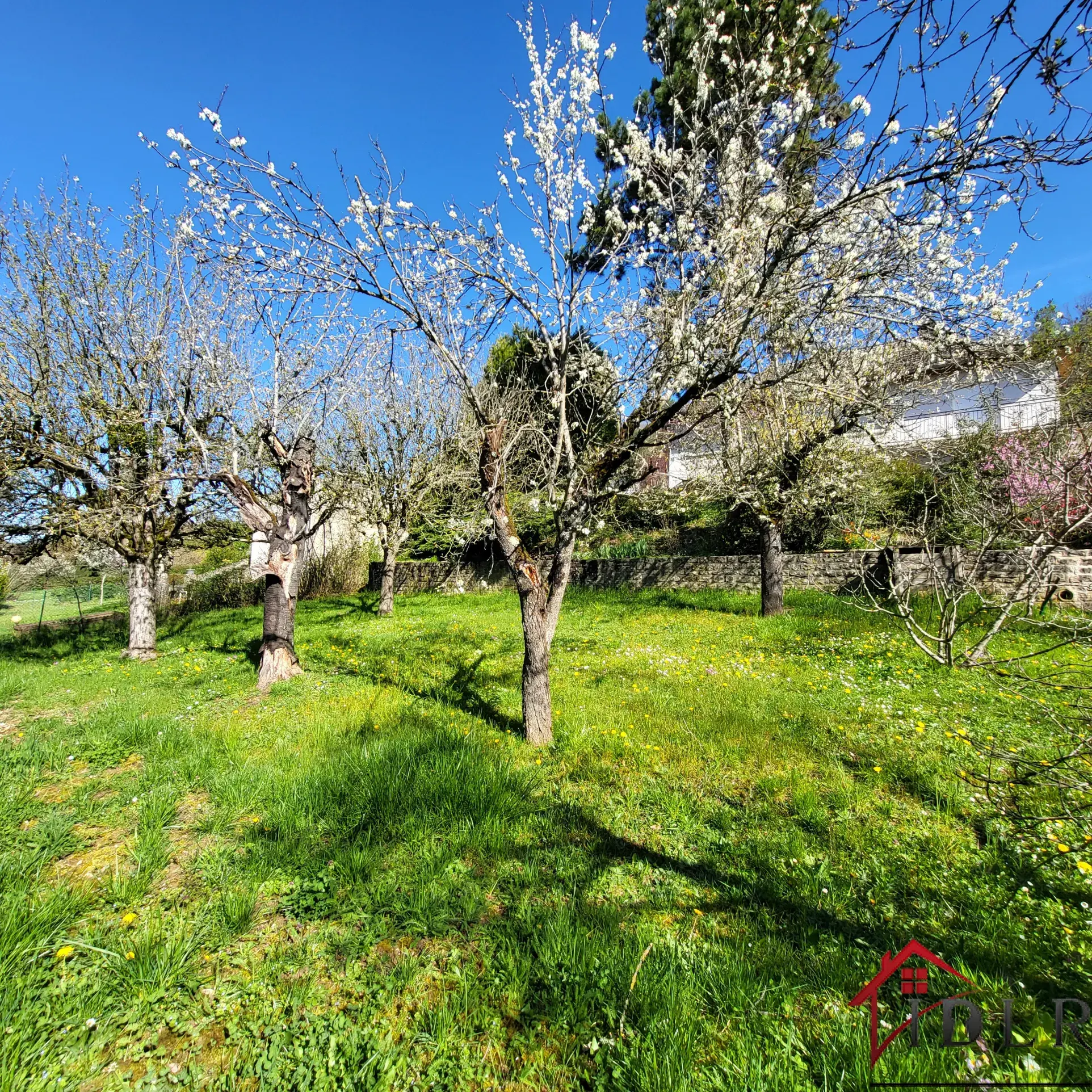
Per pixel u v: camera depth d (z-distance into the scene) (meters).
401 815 3.78
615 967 2.57
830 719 5.51
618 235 5.23
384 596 14.27
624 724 5.50
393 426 14.23
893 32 2.26
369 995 2.48
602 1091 2.06
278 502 10.00
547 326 5.16
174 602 18.22
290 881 3.19
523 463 8.72
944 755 4.70
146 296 9.98
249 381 9.30
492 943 2.75
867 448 11.69
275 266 4.64
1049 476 4.34
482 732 5.36
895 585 3.35
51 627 14.91
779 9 4.39
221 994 2.47
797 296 4.85
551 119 4.65
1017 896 3.05
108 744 5.18
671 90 5.30
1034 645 7.64
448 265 4.98
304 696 6.77
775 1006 2.37
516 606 14.73
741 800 4.16
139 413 9.42
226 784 4.26
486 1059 2.20
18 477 9.70
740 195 4.66
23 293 9.45
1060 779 3.19
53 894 2.99
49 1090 2.03
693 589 14.88
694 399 4.78
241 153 4.01
